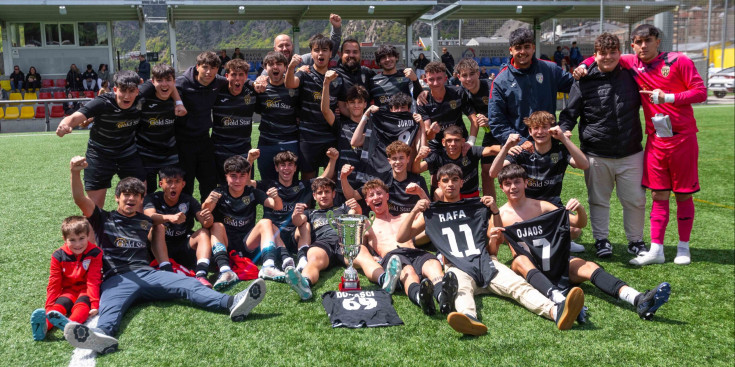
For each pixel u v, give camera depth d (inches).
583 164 171.0
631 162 177.5
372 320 134.6
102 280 143.6
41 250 186.5
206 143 193.5
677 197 177.5
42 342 126.8
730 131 518.6
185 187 195.5
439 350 122.3
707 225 225.1
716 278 165.8
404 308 143.5
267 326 133.3
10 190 272.1
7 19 796.0
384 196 175.0
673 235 210.5
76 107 655.1
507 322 136.0
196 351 122.1
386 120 195.8
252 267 164.7
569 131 177.3
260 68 906.1
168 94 175.0
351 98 199.8
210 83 185.2
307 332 130.3
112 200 263.0
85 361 118.5
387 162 194.5
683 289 157.8
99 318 130.8
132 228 149.4
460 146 185.8
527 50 178.7
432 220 158.1
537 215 161.0
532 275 145.7
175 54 818.8
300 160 209.3
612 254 186.7
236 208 173.2
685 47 837.8
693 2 824.9
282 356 119.9
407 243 168.1
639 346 126.1
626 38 935.7
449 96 201.0
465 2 871.7
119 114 168.9
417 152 195.3
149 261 155.1
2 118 633.6
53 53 821.9
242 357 119.6
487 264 149.9
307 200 188.4
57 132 157.5
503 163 174.7
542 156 173.8
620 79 175.0
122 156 177.5
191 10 824.3
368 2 828.6
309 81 203.6
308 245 173.6
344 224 151.7
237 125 195.0
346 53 208.1
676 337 130.6
